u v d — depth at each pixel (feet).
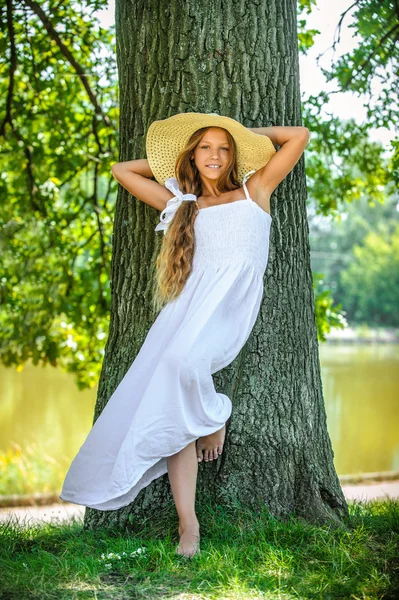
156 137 10.44
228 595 7.88
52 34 18.84
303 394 11.07
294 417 10.85
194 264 9.88
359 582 8.36
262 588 8.10
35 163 23.07
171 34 10.64
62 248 24.22
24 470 27.76
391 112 17.75
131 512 10.50
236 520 10.11
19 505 23.65
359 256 150.00
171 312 9.81
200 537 9.59
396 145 18.01
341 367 72.84
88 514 10.92
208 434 9.25
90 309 24.50
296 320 11.08
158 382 9.11
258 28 10.68
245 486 10.46
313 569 8.75
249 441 10.57
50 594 7.93
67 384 63.21
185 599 7.80
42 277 24.79
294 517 10.41
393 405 46.78
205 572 8.38
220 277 9.58
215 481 10.48
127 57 11.08
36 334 24.36
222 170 10.14
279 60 10.86
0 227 24.07
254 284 9.75
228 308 9.61
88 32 20.43
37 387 60.95
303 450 10.84
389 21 16.24
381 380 61.36
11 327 25.13
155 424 8.99
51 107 22.35
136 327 11.00
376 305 147.23
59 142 22.85
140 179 10.59
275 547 9.21
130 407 9.69
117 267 11.35
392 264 146.92
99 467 9.64
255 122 10.72
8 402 51.55
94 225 25.48
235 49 10.61
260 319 10.78
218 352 9.30
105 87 22.18
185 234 9.86
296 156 10.08
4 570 8.61
